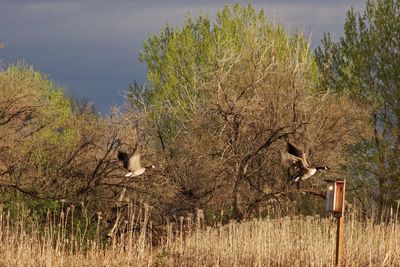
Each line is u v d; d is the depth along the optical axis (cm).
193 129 3916
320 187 3869
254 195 3759
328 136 4003
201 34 5012
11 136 3472
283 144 3784
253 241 2736
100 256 2755
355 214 3541
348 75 4856
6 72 3825
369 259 2542
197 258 2584
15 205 3288
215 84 3950
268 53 4384
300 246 2666
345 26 4916
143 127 3591
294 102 3884
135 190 3478
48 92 4447
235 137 3847
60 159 3612
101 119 3616
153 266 2544
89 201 3478
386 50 4750
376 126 4688
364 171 4500
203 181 3706
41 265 2475
